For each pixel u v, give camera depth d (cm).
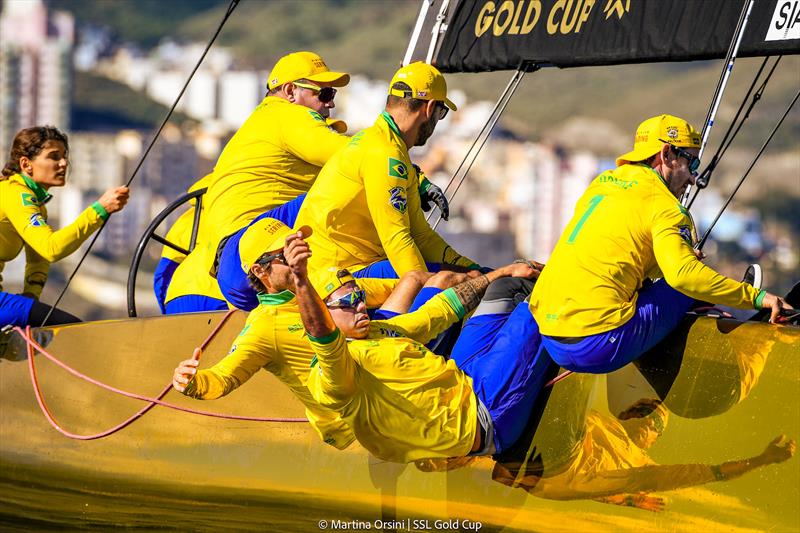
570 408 1277
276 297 1259
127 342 1756
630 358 1202
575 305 1200
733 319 1205
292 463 1490
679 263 1146
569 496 1248
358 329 1228
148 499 1678
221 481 1573
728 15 1443
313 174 1734
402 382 1229
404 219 1453
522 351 1283
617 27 1576
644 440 1209
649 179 1207
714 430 1159
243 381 1243
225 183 1722
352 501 1424
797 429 1093
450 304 1303
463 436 1237
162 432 1667
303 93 1736
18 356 1916
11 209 1934
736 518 1121
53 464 1836
